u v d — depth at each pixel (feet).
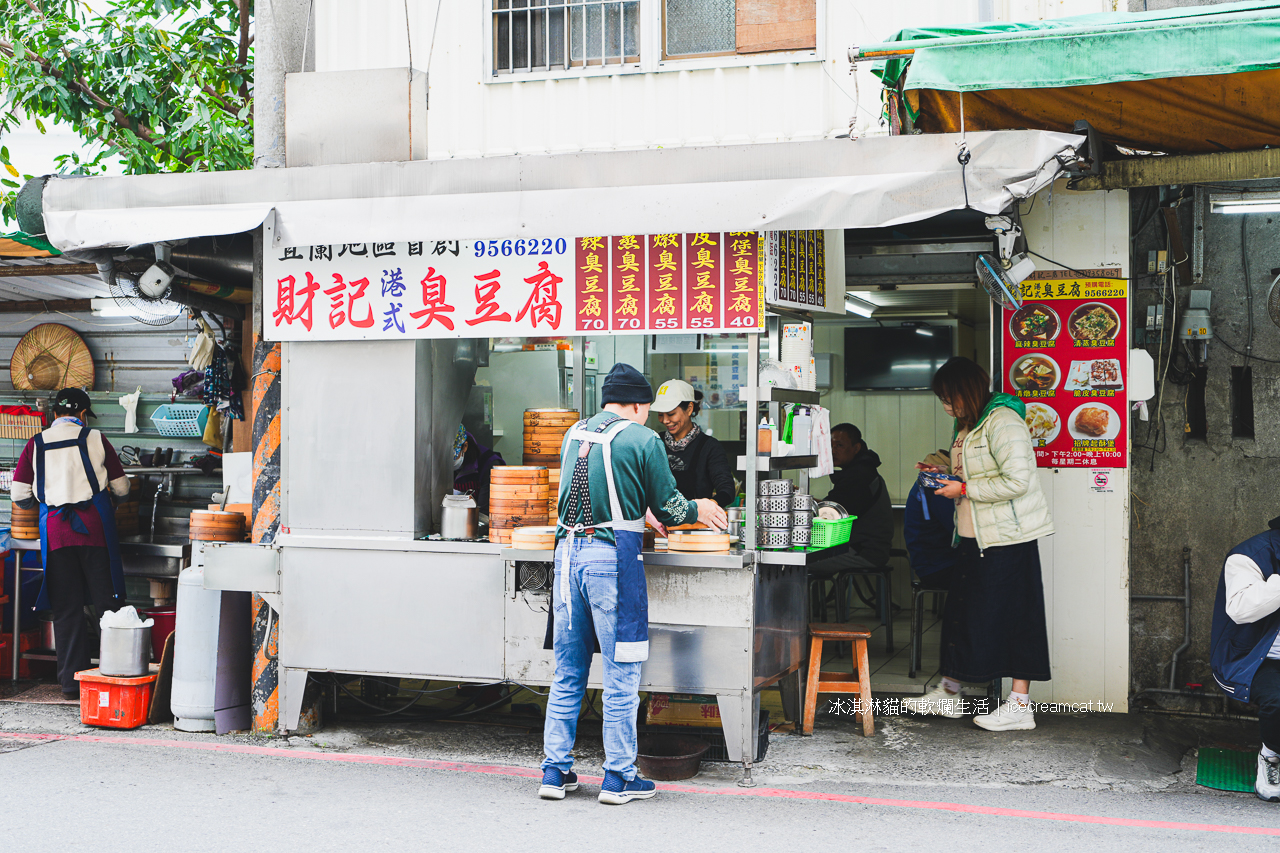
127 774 13.66
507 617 14.19
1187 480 16.81
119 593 18.48
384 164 14.17
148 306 21.83
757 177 12.80
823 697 17.39
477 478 17.17
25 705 17.76
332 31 21.21
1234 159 14.89
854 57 12.57
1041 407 16.71
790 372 15.01
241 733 15.78
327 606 14.98
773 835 11.41
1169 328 16.98
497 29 20.72
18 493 18.39
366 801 12.57
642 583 12.45
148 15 30.73
